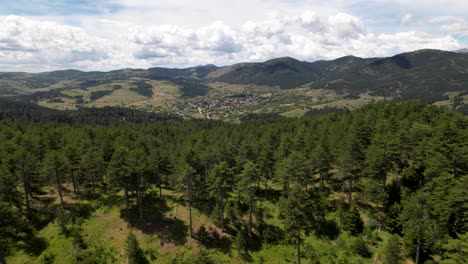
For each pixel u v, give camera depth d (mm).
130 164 52344
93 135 97000
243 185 53312
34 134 84375
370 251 46938
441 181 44531
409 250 44344
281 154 72125
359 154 57344
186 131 144000
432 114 80688
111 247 48375
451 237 40094
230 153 69125
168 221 55812
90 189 67250
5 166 52500
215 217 55906
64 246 48062
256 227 55500
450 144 52750
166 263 46156
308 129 89875
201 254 40062
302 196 46750
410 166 63406
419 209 40750
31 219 53938
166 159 66438
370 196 53344
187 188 53531
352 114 102500
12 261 45031
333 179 69875
